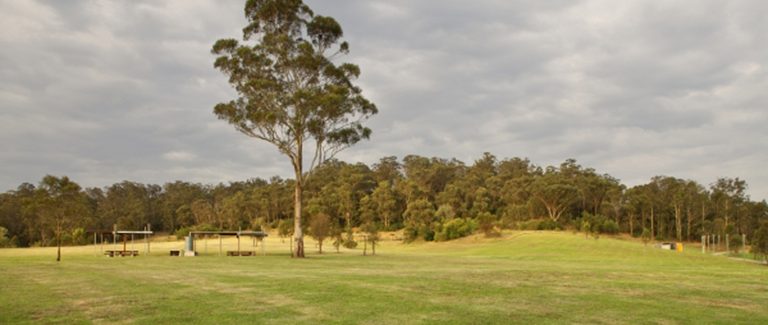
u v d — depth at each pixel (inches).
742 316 588.1
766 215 4404.5
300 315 563.8
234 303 639.8
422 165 6181.1
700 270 1294.3
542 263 1598.2
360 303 645.9
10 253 2235.5
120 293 725.9
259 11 1813.5
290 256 1892.2
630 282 922.7
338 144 1952.5
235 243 3484.3
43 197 1663.4
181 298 679.1
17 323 514.9
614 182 5334.6
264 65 1828.2
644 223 4717.0
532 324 531.5
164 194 6368.1
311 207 4773.6
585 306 645.9
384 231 4805.6
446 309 609.6
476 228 3919.8
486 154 6653.5
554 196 4510.3
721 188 4640.8
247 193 5949.8
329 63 1877.5
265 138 1881.2
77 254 2080.5
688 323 545.3
